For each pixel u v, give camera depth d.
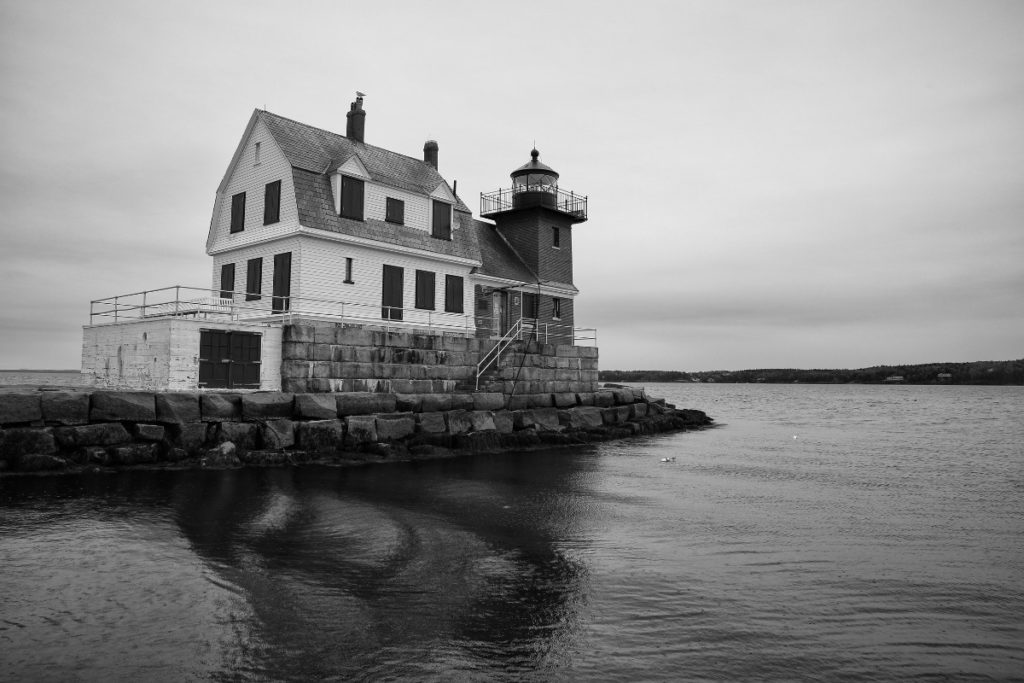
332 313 26.14
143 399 18.59
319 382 23.31
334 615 8.54
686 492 18.41
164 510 13.52
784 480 21.02
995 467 24.86
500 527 13.66
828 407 85.31
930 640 8.27
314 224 25.69
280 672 6.95
